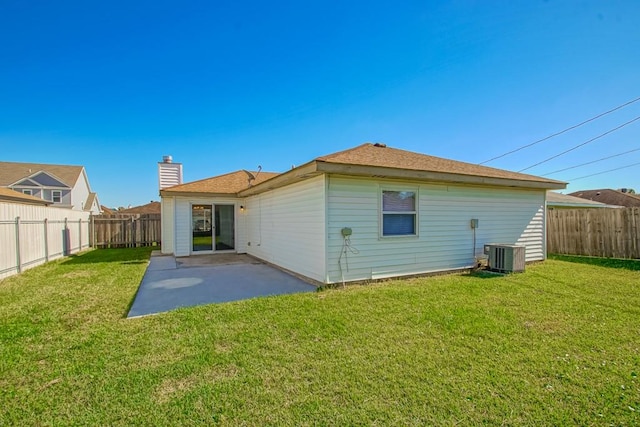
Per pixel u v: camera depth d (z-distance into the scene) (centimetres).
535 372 272
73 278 734
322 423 208
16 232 811
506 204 859
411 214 715
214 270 850
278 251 888
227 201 1245
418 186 718
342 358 303
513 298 513
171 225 1262
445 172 694
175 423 208
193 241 1202
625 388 245
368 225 660
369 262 660
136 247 1549
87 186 3136
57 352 319
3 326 399
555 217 1095
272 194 941
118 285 654
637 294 536
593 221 996
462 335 357
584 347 322
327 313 444
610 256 955
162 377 269
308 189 698
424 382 257
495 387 249
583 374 267
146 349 326
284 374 273
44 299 538
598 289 573
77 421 211
